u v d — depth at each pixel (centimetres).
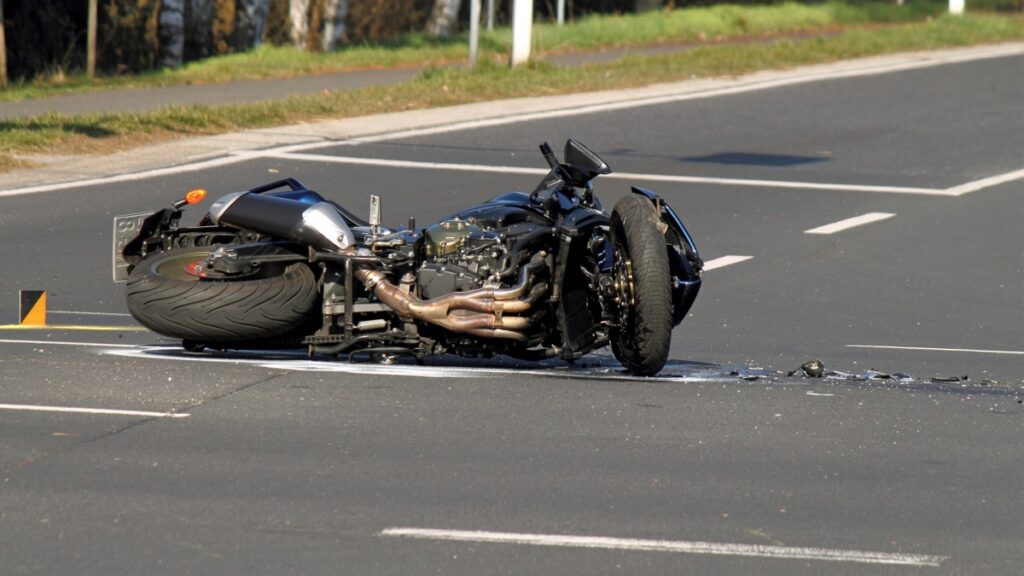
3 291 4909
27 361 3591
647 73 12338
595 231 3506
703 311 4900
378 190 7275
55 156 7988
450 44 16438
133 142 8506
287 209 3556
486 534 2317
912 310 5012
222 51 15475
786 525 2395
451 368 3581
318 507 2436
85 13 14600
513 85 11325
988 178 8244
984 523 2433
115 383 3328
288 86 12050
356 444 2823
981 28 16688
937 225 6800
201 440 2836
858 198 7512
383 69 14062
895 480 2669
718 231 6519
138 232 3734
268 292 3466
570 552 2244
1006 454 2870
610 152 8800
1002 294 5347
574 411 3128
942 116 10694
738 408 3200
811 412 3184
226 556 2202
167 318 3469
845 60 14075
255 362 3600
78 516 2375
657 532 2345
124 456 2717
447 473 2641
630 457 2772
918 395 3416
